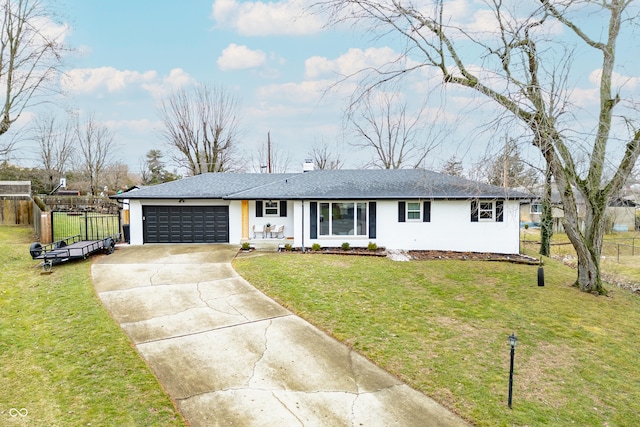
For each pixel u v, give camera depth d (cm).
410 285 1130
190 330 753
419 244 1709
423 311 903
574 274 1395
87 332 727
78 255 1265
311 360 640
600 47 1009
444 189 1708
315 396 532
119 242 1825
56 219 2530
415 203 1703
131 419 468
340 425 468
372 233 1709
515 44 963
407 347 700
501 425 479
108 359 623
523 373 621
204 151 3516
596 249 1109
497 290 1106
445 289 1101
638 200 1023
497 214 1686
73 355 635
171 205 1789
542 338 771
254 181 2041
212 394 531
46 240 1672
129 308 872
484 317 877
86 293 969
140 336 720
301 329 769
